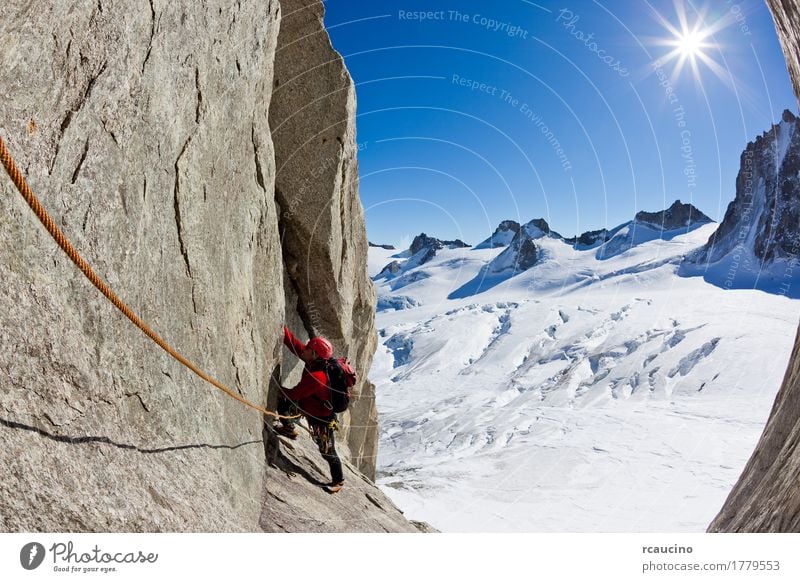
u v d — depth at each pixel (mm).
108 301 2787
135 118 3084
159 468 3031
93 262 2674
